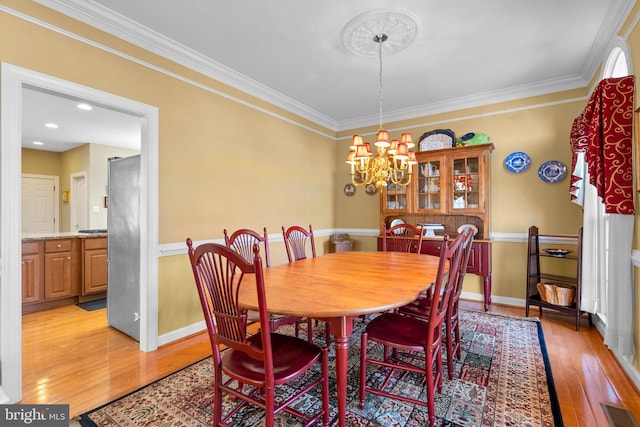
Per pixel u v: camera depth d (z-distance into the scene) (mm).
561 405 1651
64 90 1935
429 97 3645
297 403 1695
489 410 1616
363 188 4555
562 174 3164
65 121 3992
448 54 2650
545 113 3271
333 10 2088
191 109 2703
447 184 3537
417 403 1490
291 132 3885
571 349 2326
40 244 3420
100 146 5305
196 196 2738
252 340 1560
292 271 1997
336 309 1241
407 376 1977
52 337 2652
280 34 2369
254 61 2789
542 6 2027
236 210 3129
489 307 3367
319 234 4402
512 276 3434
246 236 2406
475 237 3578
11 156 1716
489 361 2141
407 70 2951
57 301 3582
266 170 3506
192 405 1684
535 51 2594
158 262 2455
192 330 2709
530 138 3342
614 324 2002
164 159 2490
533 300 3025
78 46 2002
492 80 3168
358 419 1560
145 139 2398
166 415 1596
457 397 1730
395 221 4129
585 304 2686
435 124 3938
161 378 1966
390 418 1567
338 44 2506
